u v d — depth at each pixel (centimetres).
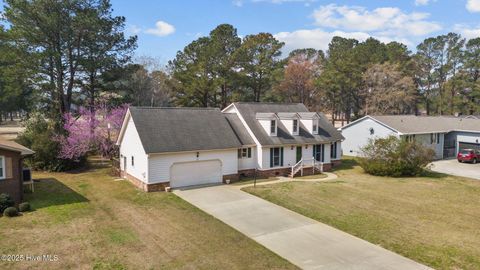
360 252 1148
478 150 3456
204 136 2245
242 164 2467
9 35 2812
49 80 3102
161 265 1024
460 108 6269
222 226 1400
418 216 1550
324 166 2864
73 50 3184
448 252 1148
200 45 4675
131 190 2011
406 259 1093
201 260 1066
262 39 5009
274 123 2600
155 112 2244
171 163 2061
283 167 2606
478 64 5931
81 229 1326
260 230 1357
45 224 1373
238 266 1029
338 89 5669
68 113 3003
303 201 1791
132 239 1231
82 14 2978
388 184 2273
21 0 2772
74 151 2614
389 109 5625
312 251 1155
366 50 6284
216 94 4859
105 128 2955
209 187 2127
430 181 2408
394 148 2623
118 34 3344
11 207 1486
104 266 1009
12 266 998
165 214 1552
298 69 5581
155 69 5419
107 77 3372
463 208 1694
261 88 5266
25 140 2631
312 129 2819
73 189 2011
